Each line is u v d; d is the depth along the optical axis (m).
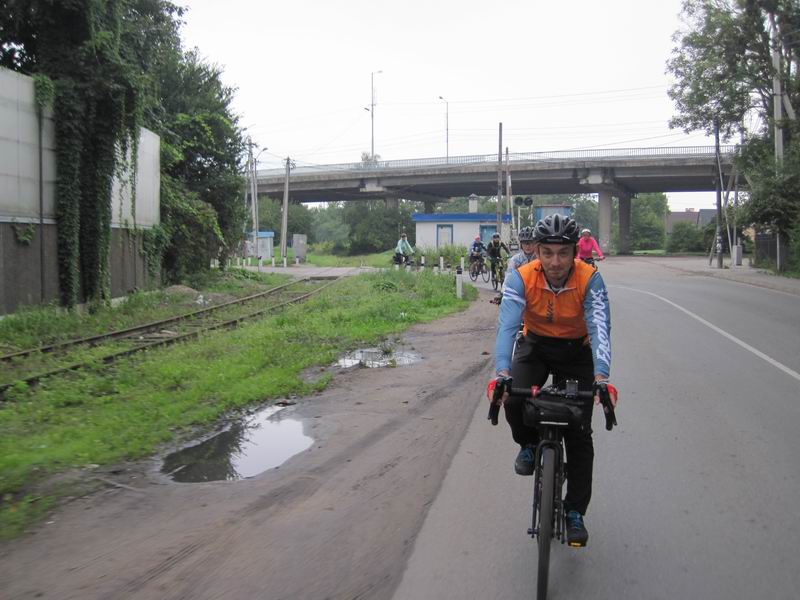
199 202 28.66
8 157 14.65
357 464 5.84
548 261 3.84
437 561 4.04
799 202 29.22
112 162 18.05
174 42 30.91
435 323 15.30
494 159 65.56
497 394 3.75
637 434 6.57
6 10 16.55
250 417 7.47
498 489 5.21
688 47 39.31
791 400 7.87
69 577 3.81
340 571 3.91
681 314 15.97
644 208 109.56
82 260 17.77
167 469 5.80
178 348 11.74
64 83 16.45
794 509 4.79
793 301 19.09
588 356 4.17
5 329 13.46
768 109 37.12
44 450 6.02
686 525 4.54
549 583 3.79
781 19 33.12
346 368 10.12
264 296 24.16
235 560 4.03
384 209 83.56
